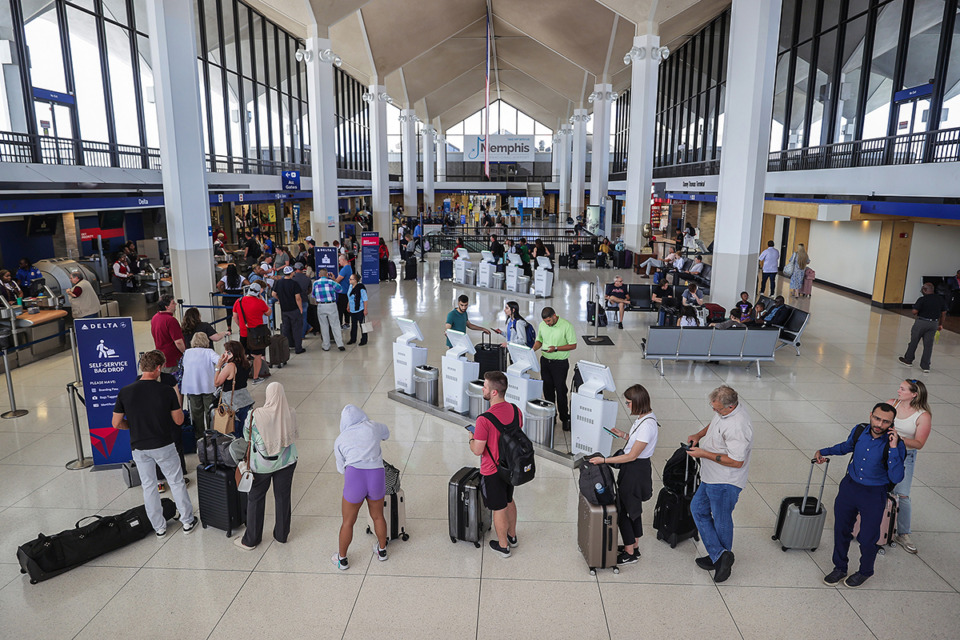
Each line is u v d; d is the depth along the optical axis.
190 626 4.14
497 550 4.98
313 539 5.17
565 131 48.41
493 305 16.02
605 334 12.73
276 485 4.95
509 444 4.58
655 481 6.23
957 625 4.17
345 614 4.25
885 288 15.44
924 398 4.91
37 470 6.39
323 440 7.19
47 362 10.61
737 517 5.55
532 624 4.16
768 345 9.84
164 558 4.90
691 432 7.49
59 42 15.52
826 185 16.44
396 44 29.06
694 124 30.34
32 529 5.30
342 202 42.06
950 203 11.41
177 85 10.92
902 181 12.97
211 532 5.29
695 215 32.56
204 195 11.61
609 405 6.31
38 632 4.07
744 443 4.39
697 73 29.75
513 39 35.97
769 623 4.18
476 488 4.97
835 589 4.54
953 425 7.77
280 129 30.00
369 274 19.91
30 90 14.43
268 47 28.48
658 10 20.77
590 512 4.61
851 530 4.55
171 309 7.60
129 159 18.59
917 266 15.28
